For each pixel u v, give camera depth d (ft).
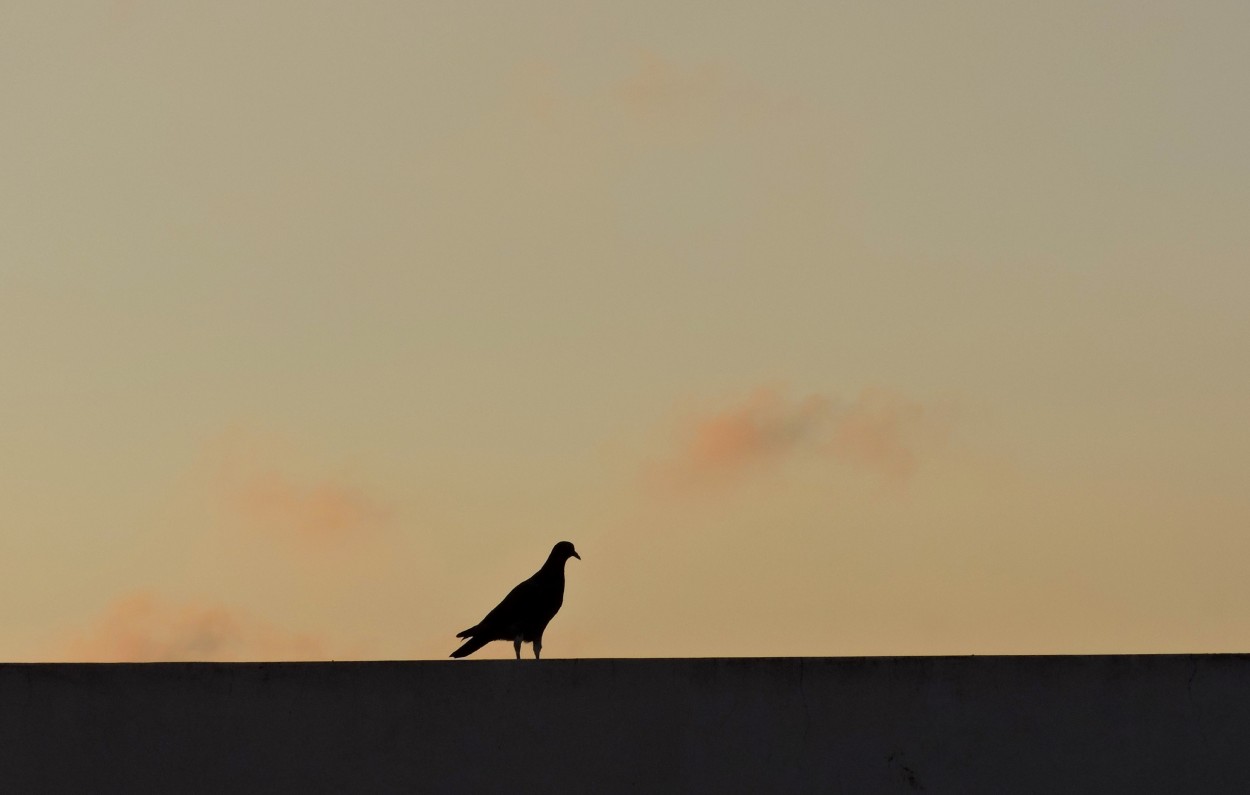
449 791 39.04
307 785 39.06
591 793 39.09
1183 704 39.75
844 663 40.06
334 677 39.81
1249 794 39.01
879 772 39.22
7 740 39.06
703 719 39.50
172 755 39.17
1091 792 39.11
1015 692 39.88
